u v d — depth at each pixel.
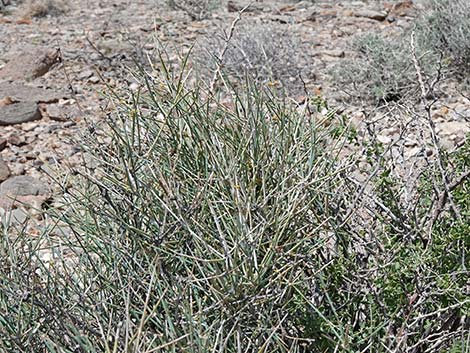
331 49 7.93
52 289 2.68
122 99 3.20
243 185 2.66
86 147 2.96
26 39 8.74
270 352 2.41
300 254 2.63
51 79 7.35
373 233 2.90
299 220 2.62
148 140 2.95
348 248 2.93
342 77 6.77
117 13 9.84
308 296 2.74
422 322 2.71
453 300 2.72
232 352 2.38
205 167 2.74
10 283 2.56
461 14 7.24
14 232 4.10
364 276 2.71
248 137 2.82
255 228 2.44
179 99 2.83
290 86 6.77
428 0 8.71
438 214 2.93
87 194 2.84
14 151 5.90
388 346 2.60
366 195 2.93
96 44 8.22
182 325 2.31
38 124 6.37
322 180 2.78
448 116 6.01
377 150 3.17
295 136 2.88
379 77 6.50
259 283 2.42
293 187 2.64
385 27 8.77
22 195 5.11
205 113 2.90
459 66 6.91
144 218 2.68
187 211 2.53
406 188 3.13
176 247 2.56
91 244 2.84
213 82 3.05
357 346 2.64
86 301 2.53
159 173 2.55
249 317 2.42
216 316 2.41
